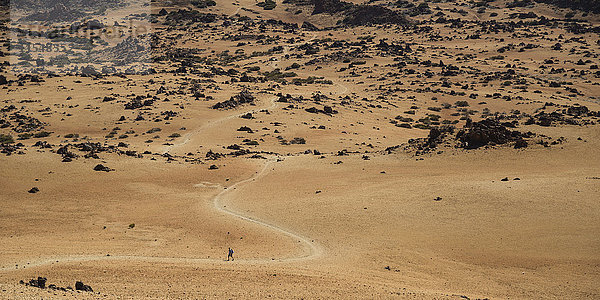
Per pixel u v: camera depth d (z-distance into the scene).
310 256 67.75
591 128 131.00
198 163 126.81
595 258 63.31
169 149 150.88
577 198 81.12
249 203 94.94
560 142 119.44
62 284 54.38
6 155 118.38
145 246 73.38
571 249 66.06
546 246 67.62
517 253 66.69
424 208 84.06
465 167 108.56
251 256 67.81
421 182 98.69
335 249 70.50
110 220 87.38
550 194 83.88
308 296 50.19
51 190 103.12
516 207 80.19
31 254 68.38
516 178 95.06
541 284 58.38
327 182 105.75
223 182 111.75
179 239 76.81
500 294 55.88
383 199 90.25
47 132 178.12
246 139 166.88
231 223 83.50
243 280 55.91
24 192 101.38
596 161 105.88
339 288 53.12
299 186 104.38
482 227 75.06
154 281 55.56
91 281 55.56
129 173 115.62
